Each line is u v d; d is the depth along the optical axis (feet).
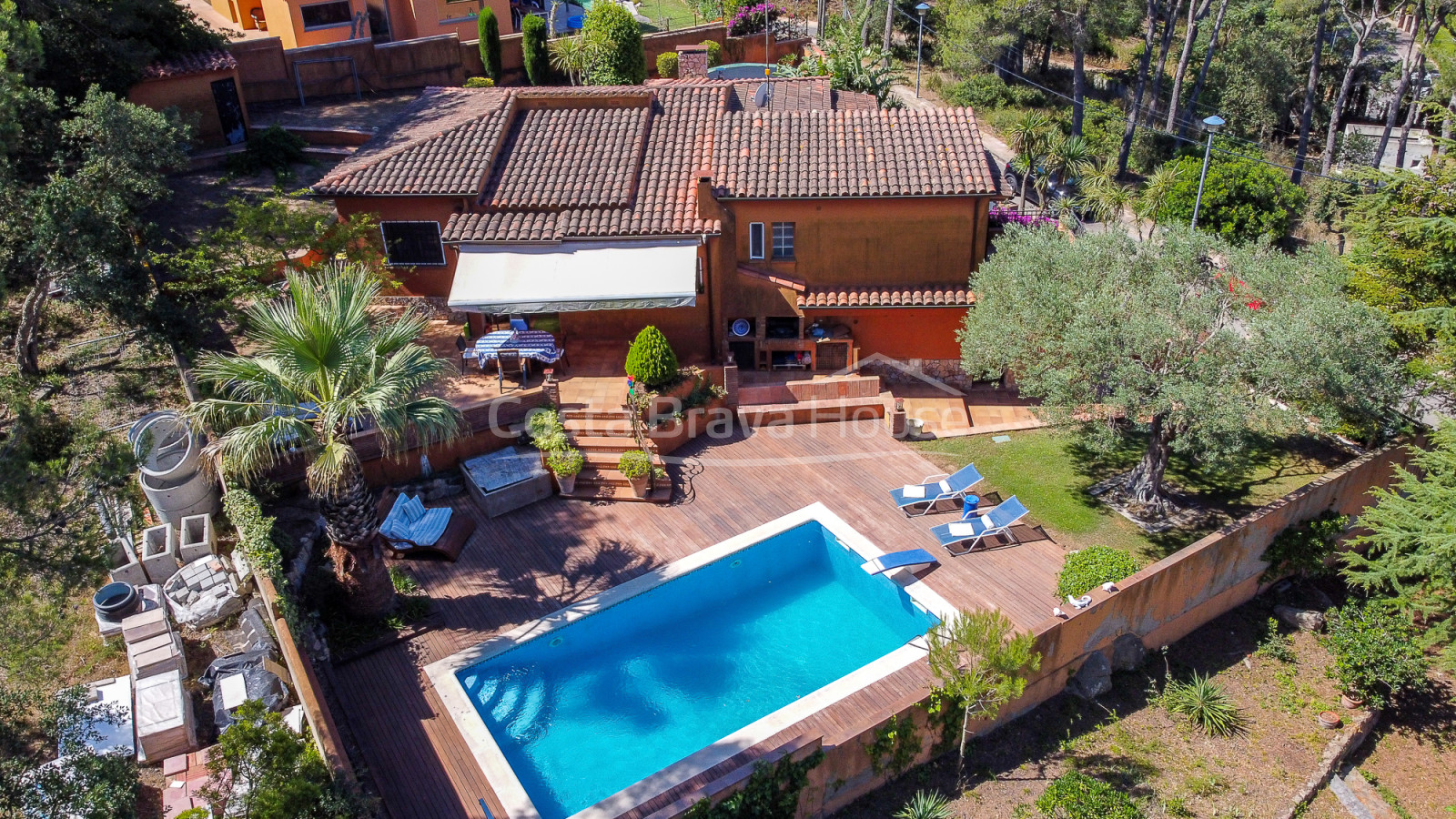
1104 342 79.10
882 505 91.25
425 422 69.92
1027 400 109.50
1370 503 95.30
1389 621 79.82
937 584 81.00
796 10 266.16
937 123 111.14
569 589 80.69
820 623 79.05
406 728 67.21
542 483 91.30
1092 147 205.26
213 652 68.69
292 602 70.38
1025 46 246.06
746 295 107.96
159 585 72.95
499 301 98.22
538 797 63.16
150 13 130.41
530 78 174.91
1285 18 231.30
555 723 68.95
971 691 63.67
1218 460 80.43
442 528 84.33
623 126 116.06
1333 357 76.74
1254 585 87.97
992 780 68.74
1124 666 78.79
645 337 95.50
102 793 48.98
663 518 89.66
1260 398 78.07
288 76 156.66
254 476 81.66
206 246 95.91
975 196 101.60
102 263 85.76
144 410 88.99
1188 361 80.02
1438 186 101.65
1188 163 174.91
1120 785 68.95
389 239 109.81
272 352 69.21
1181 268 86.99
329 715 62.34
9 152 85.56
